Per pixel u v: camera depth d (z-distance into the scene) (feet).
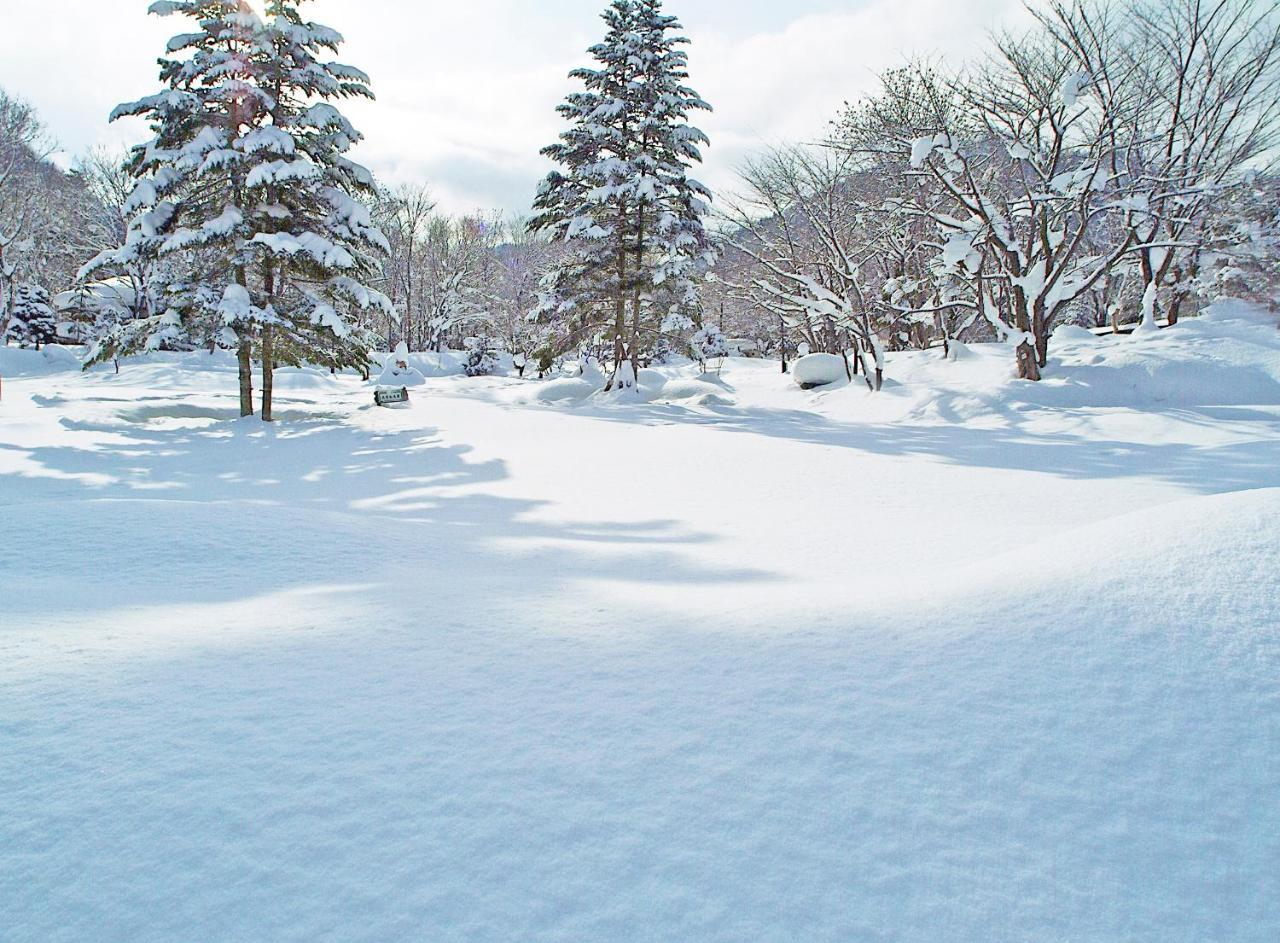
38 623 9.72
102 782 5.83
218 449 48.19
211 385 110.73
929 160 61.46
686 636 9.53
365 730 6.85
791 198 76.89
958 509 25.35
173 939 4.42
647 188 74.33
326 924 4.56
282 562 15.87
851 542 20.66
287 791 5.82
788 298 78.64
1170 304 72.64
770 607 10.67
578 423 57.72
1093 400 52.75
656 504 28.19
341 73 61.26
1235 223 67.31
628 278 81.20
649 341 86.84
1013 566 10.73
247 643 9.18
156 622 10.09
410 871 5.01
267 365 60.90
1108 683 7.27
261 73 58.65
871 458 37.83
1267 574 8.68
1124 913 4.75
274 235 55.52
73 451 45.03
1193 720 6.61
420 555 17.88
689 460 38.86
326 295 63.05
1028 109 61.00
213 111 58.85
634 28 79.46
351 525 20.25
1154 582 8.94
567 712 7.29
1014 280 57.31
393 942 4.44
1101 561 9.82
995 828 5.50
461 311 201.16
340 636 9.61
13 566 14.38
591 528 23.75
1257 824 5.47
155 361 129.49
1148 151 64.34
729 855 5.24
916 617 9.32
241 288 57.11
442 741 6.68
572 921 4.64
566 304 82.17
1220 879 5.00
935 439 44.83
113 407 65.67
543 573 16.34
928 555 18.56
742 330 185.98
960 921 4.69
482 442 48.11
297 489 34.12
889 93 69.46
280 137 55.72
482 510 27.55
